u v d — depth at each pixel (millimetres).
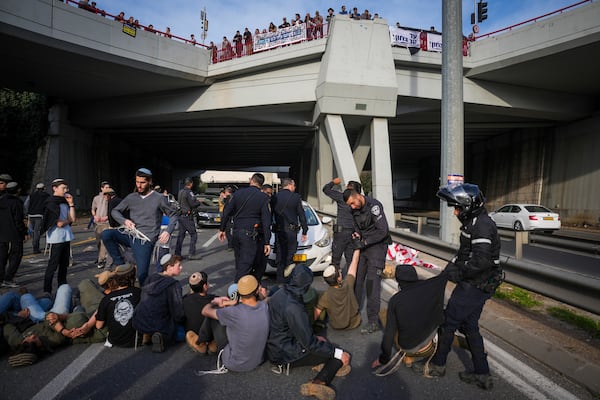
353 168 18938
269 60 20438
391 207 19391
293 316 3074
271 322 3236
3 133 24922
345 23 18531
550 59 18781
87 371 3289
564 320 4309
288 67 20891
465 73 21625
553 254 11031
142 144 39219
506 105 22672
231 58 21906
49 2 17000
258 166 65375
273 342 3215
